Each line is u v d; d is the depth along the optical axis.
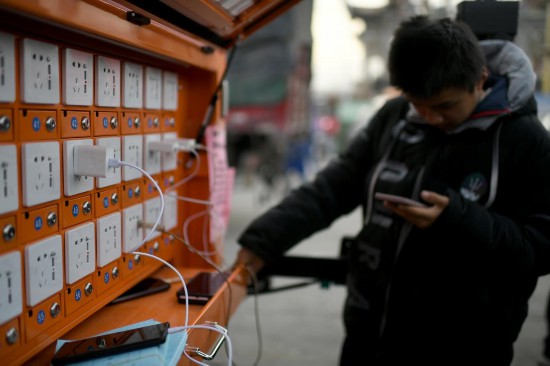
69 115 0.63
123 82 0.77
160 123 0.93
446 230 0.85
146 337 0.60
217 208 1.15
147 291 0.86
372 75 13.27
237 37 1.07
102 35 0.62
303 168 6.75
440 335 0.96
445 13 3.02
